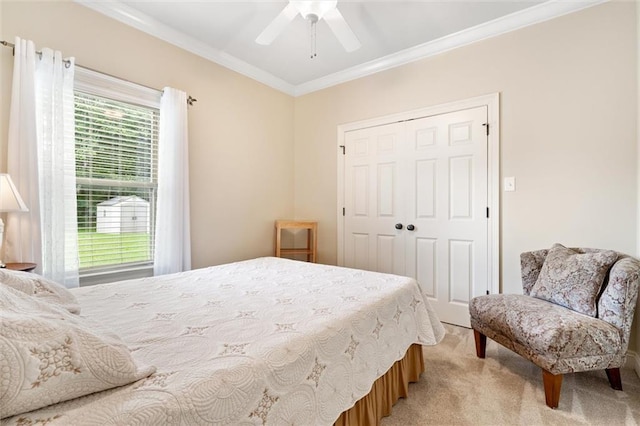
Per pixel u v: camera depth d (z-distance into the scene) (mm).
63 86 2008
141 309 1315
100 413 625
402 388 1653
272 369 899
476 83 2660
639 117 2008
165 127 2549
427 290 2936
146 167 2588
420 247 2977
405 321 1662
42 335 629
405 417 1513
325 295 1563
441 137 2848
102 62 2252
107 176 2355
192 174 2832
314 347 1060
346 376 1182
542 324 1653
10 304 726
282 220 3740
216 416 742
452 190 2795
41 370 594
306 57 3104
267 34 2061
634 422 1470
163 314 1256
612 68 2119
